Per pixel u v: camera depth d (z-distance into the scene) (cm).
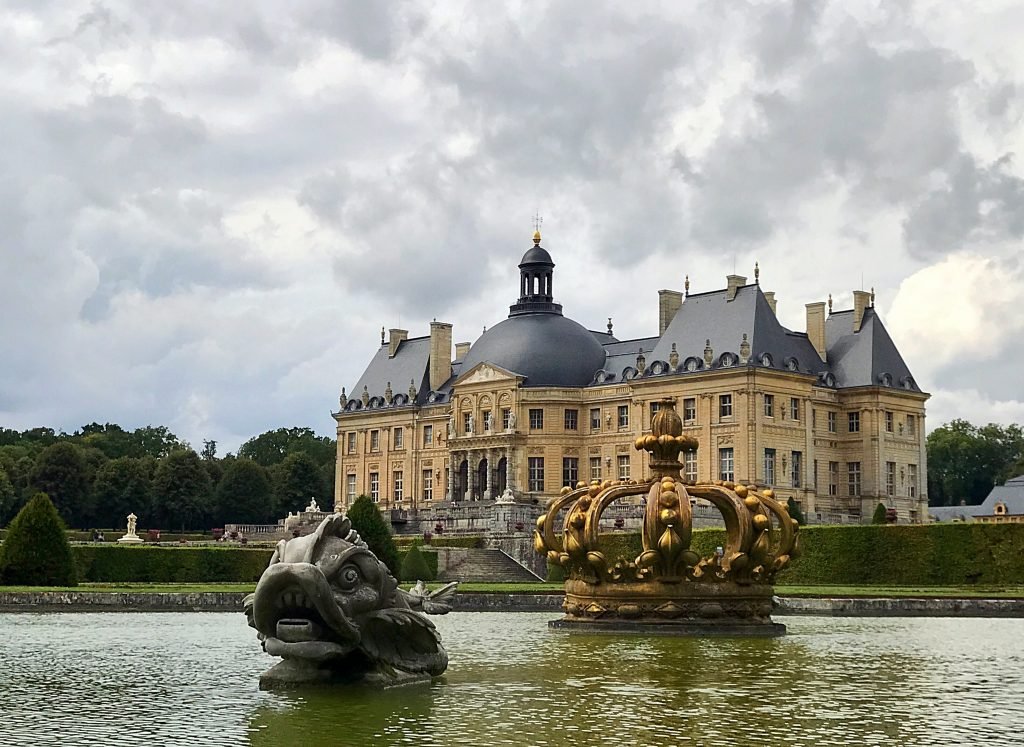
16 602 5653
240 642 3562
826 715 2086
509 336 14588
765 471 12650
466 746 1792
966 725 1994
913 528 7606
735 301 13162
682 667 2814
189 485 17300
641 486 4034
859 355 13825
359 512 8344
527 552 10081
